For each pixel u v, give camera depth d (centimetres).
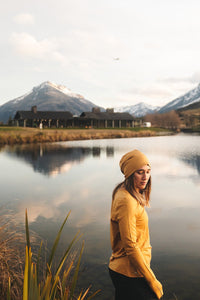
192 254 468
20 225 601
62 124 8838
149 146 3188
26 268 152
